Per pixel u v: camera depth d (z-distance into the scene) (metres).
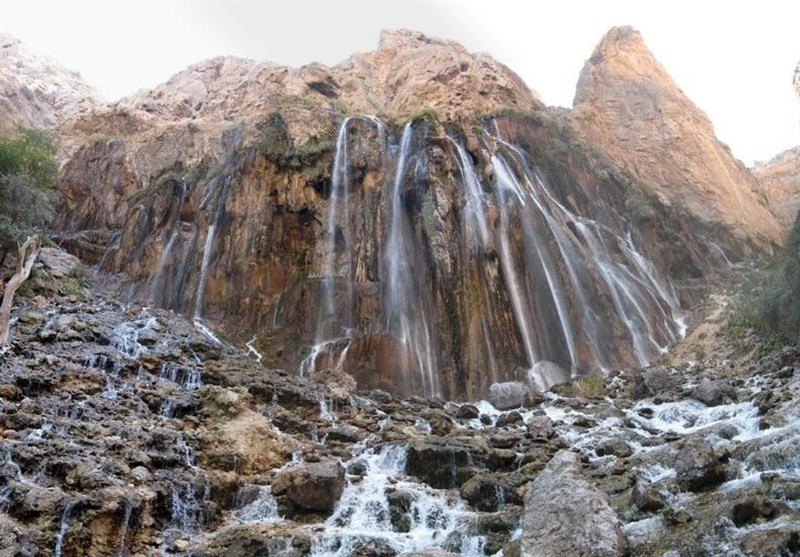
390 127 29.44
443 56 40.66
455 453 11.80
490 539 9.02
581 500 8.15
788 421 11.62
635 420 15.29
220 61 51.34
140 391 13.41
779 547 6.74
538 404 18.12
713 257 34.84
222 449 11.77
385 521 10.16
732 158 45.72
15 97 46.88
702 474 9.10
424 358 21.47
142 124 41.81
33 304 18.58
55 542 8.27
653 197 35.91
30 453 9.58
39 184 23.00
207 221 27.22
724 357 22.05
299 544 9.01
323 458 12.01
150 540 9.23
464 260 23.72
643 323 25.86
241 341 22.12
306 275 24.31
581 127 41.41
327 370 18.95
